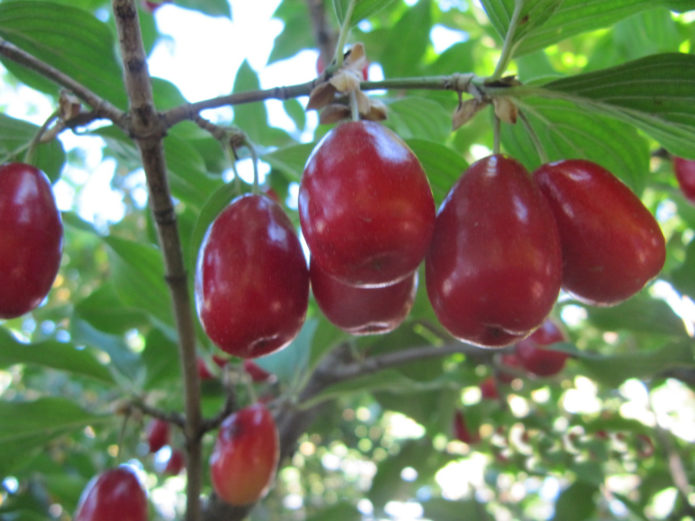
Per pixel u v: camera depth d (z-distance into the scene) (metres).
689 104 0.08
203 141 0.15
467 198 0.07
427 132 0.14
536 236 0.07
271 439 0.12
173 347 0.16
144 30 0.18
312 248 0.07
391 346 0.17
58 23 0.11
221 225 0.08
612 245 0.07
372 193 0.06
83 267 0.37
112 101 0.12
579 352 0.13
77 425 0.13
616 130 0.10
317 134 0.16
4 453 0.13
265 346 0.08
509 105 0.08
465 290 0.07
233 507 0.13
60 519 0.22
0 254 0.08
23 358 0.13
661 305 0.13
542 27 0.08
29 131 0.11
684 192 0.13
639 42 0.16
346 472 0.50
